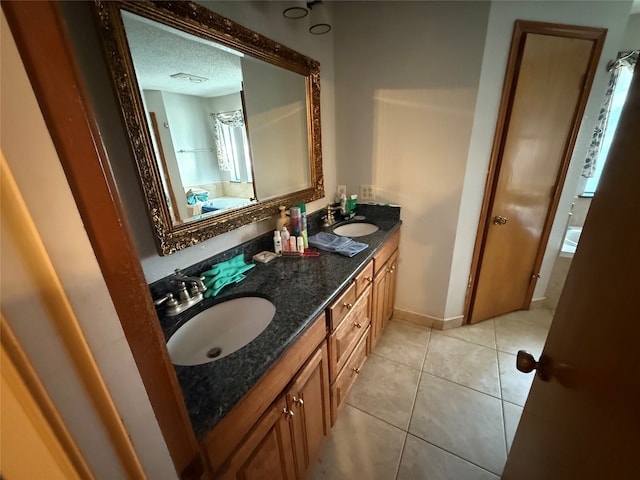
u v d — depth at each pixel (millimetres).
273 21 1255
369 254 1350
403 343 1930
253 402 683
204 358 874
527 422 861
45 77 222
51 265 237
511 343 1907
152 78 824
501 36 1400
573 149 1770
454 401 1492
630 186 491
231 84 1104
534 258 2082
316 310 901
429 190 1780
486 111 1530
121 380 312
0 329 208
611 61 1627
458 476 1163
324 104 1760
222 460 605
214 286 1028
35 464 244
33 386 230
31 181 220
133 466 332
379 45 1623
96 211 270
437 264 1931
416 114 1660
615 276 507
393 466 1205
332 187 2021
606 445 487
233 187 1176
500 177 1690
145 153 816
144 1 761
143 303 335
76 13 667
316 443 1104
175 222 929
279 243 1327
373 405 1481
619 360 471
